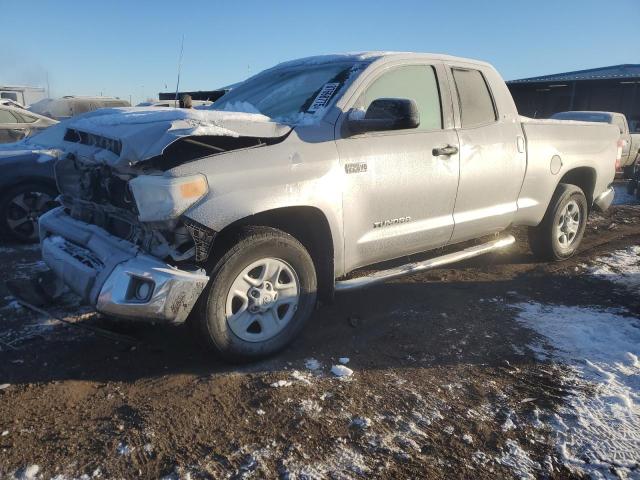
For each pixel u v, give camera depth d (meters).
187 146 3.20
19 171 6.21
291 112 3.97
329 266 3.80
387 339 3.97
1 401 3.04
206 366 3.49
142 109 3.85
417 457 2.65
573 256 6.27
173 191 2.97
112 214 3.53
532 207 5.30
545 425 2.92
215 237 3.19
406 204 4.12
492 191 4.80
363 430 2.85
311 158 3.54
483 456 2.67
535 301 4.81
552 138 5.39
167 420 2.89
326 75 4.18
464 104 4.61
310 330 4.09
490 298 4.86
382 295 4.87
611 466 2.60
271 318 3.55
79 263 3.35
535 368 3.56
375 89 4.04
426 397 3.19
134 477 2.46
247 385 3.26
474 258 6.08
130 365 3.49
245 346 3.43
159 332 3.95
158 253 3.17
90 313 4.19
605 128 6.17
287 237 3.50
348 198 3.74
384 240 4.05
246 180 3.24
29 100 30.94
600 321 4.35
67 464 2.54
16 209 6.34
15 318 4.14
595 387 3.32
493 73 5.00
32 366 3.45
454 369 3.54
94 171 3.51
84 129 3.64
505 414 3.02
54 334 3.89
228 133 3.15
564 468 2.59
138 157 2.97
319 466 2.56
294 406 3.04
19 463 2.54
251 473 2.50
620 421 2.96
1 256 5.88
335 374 3.43
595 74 34.84
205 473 2.49
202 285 3.11
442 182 4.32
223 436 2.77
